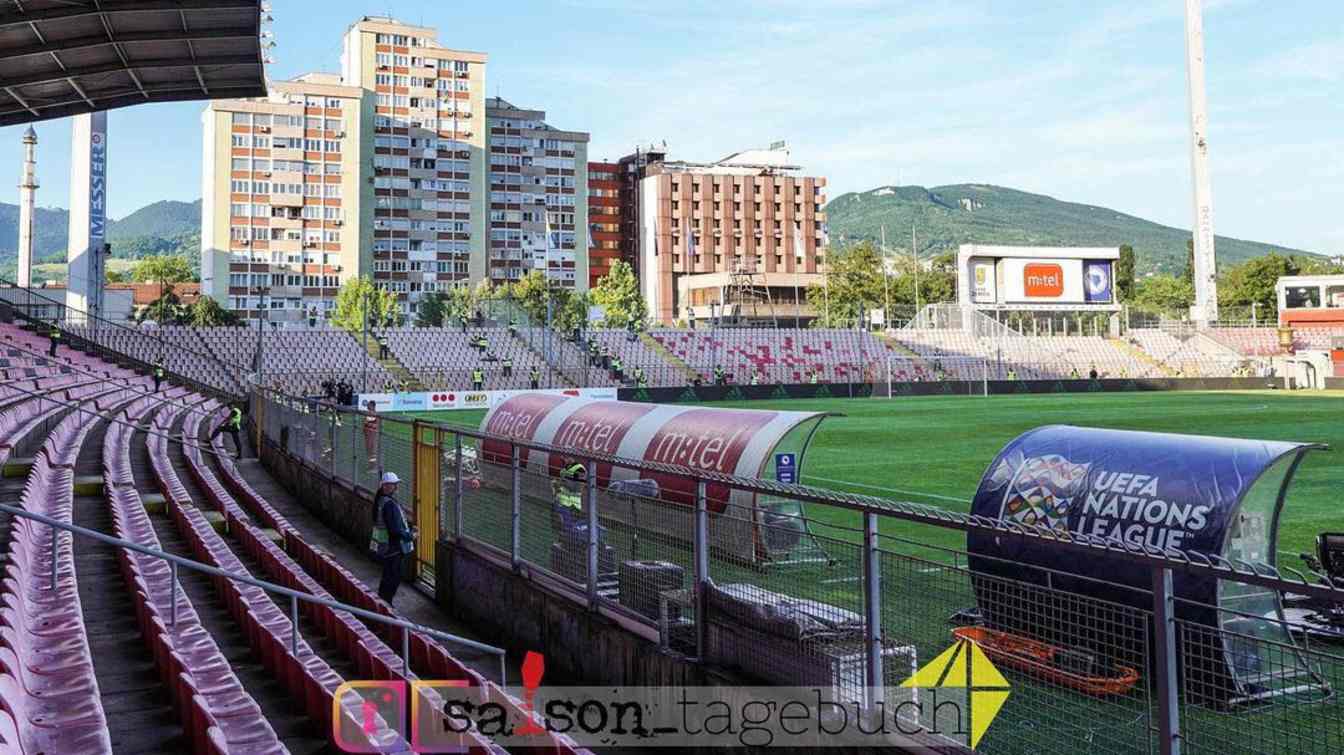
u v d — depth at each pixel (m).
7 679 5.67
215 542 12.05
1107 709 5.69
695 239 159.88
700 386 61.94
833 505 6.08
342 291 108.81
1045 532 4.83
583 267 142.62
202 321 95.12
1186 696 5.38
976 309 83.06
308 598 7.91
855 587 6.21
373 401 52.56
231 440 33.38
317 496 20.23
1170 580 4.36
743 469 13.42
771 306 128.50
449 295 109.44
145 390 37.88
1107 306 86.50
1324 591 3.64
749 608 6.80
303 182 115.19
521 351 67.56
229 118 112.00
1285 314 85.12
